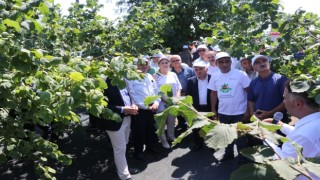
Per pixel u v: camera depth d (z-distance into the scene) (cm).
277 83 405
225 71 465
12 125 229
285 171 64
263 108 414
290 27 330
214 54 628
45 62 178
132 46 526
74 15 554
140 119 502
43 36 341
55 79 198
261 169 64
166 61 556
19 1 204
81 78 176
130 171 476
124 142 426
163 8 637
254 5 328
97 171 491
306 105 167
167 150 558
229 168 469
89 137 640
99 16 523
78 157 544
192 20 1066
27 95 210
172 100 76
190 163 499
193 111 74
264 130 71
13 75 201
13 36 182
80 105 172
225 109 464
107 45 532
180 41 1120
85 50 494
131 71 225
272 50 379
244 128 70
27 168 502
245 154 69
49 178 256
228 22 417
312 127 159
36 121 221
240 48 373
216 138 62
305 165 67
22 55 173
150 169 485
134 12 522
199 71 529
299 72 332
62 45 416
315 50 326
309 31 324
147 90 492
